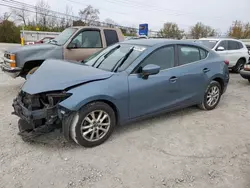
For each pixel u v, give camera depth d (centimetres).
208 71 471
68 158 304
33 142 340
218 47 946
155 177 272
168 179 269
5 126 390
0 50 1975
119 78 345
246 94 662
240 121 451
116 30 721
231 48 1030
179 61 425
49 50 599
